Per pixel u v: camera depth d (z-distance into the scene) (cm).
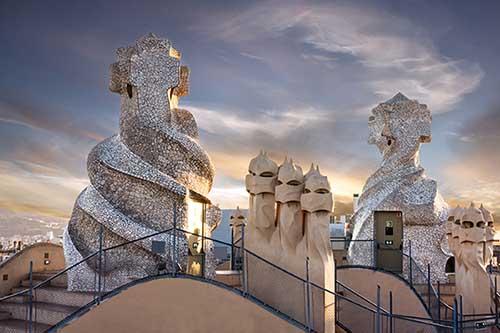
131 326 1145
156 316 1141
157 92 1667
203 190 1691
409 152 2198
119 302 1155
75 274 1559
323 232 1221
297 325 1099
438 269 2097
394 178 2180
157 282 1153
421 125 2217
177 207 1573
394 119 2228
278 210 1276
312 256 1211
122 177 1591
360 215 2223
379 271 1712
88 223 1588
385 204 2141
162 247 1501
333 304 1238
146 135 1625
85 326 1151
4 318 1527
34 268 1858
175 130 1661
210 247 1747
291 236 1239
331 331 1222
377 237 2172
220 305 1125
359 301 1702
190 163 1650
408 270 2089
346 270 1728
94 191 1605
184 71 1808
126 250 1538
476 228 1700
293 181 1248
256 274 1265
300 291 1215
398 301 1680
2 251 2211
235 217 2211
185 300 1136
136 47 1702
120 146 1644
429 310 1642
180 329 1128
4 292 1730
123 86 1711
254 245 1276
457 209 1780
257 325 1110
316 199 1214
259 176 1283
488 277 1694
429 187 2159
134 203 1577
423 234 2117
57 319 1395
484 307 1670
